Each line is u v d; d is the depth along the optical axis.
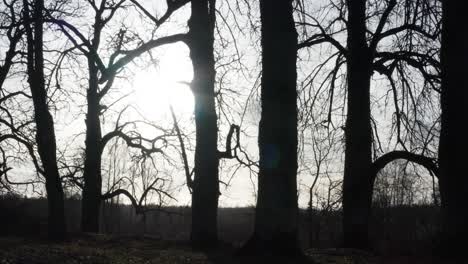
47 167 16.81
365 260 13.12
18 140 25.19
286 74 11.93
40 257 11.31
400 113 18.98
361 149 17.42
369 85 17.72
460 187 13.09
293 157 11.77
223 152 16.62
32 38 17.11
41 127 16.94
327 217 27.70
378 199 31.19
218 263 11.49
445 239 13.23
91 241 16.16
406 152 17.12
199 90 16.45
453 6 13.52
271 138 11.73
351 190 17.42
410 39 17.70
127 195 28.91
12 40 18.69
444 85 13.62
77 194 37.22
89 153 27.72
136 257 12.71
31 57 17.19
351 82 17.69
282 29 12.03
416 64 17.44
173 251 14.27
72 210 40.50
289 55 12.04
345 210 17.53
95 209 27.72
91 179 27.67
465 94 13.26
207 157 16.41
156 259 12.52
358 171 17.36
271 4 12.12
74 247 13.92
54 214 16.52
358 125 17.48
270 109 11.83
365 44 17.67
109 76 16.78
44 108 17.09
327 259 12.96
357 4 17.77
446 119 13.48
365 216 17.25
